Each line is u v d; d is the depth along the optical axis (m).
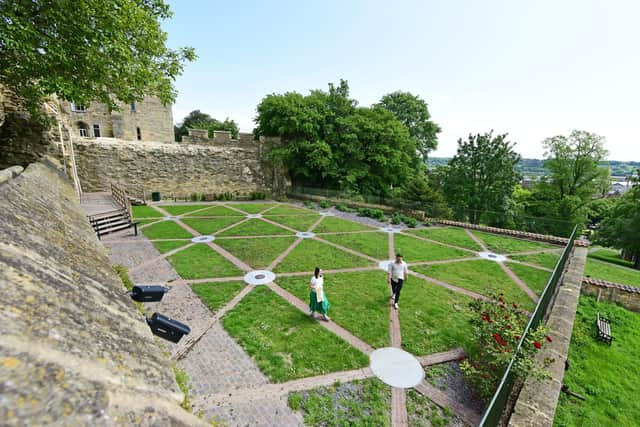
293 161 27.81
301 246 13.31
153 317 2.53
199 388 5.03
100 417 1.01
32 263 1.78
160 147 24.08
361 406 4.83
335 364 5.75
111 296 2.22
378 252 12.93
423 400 5.01
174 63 10.48
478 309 5.98
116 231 14.01
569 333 6.41
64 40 6.95
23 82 7.74
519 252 13.86
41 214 3.25
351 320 7.32
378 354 6.10
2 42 6.27
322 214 21.25
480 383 5.01
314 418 4.55
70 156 15.43
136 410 1.20
